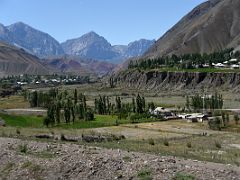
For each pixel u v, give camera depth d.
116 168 35.56
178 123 148.75
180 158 44.91
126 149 51.97
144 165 35.56
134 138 95.94
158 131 119.62
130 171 34.69
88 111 153.50
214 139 98.69
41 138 66.06
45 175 37.47
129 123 144.12
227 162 45.97
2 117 124.00
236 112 177.00
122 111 170.00
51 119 127.62
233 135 110.44
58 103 152.62
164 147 66.25
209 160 46.72
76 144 53.56
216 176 32.75
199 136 107.06
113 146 56.75
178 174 32.97
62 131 86.19
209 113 174.12
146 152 49.78
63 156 40.84
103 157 38.81
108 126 132.25
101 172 35.47
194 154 55.81
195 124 145.38
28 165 39.84
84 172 36.09
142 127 131.25
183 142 87.88
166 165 35.62
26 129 80.19
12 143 48.81
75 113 154.38
